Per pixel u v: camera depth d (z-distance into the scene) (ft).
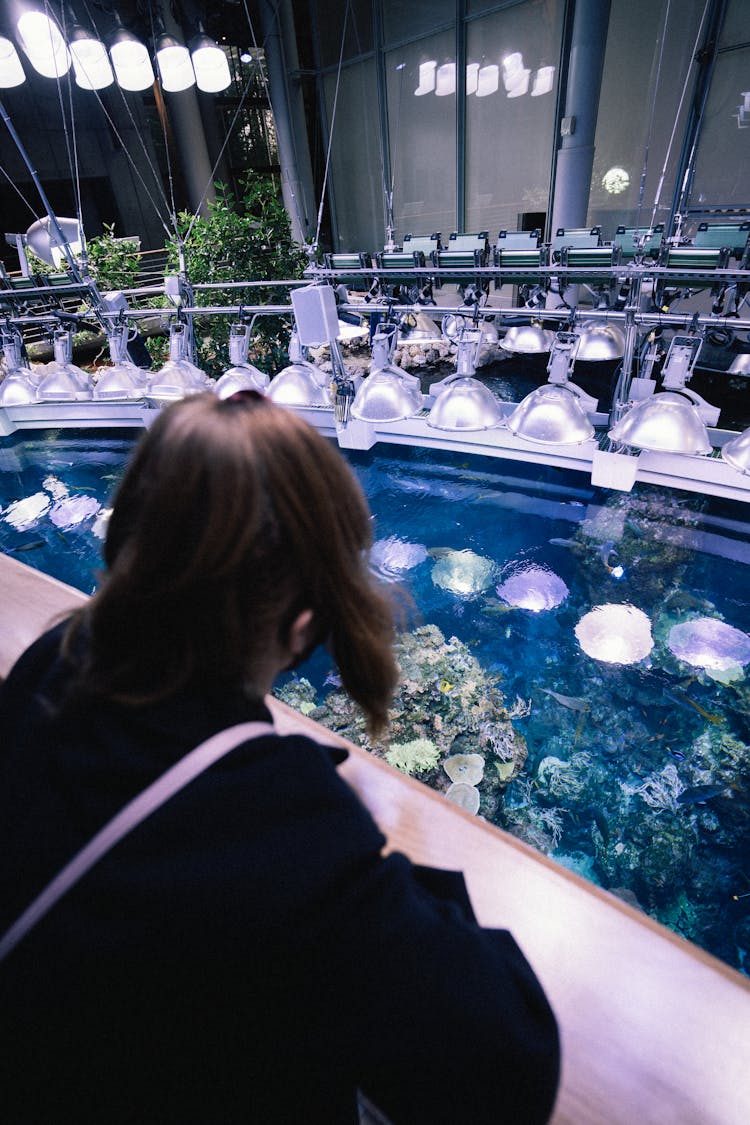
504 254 11.66
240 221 20.24
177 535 1.06
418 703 9.17
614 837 7.41
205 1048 1.05
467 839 2.58
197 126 36.47
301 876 1.02
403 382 10.57
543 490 14.39
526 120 26.63
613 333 12.35
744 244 10.76
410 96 30.45
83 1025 1.01
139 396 13.47
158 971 0.99
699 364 20.79
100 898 1.01
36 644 1.47
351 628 1.31
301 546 1.13
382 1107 1.13
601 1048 1.95
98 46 15.87
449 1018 1.03
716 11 20.38
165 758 1.12
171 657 1.16
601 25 21.18
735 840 7.23
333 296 11.75
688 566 11.48
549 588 11.19
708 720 8.59
